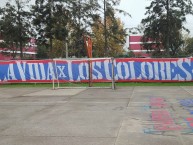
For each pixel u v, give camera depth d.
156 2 51.62
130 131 8.16
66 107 12.39
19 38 44.69
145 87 20.28
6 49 53.03
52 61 23.03
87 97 15.52
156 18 52.34
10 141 7.41
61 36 42.38
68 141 7.32
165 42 52.62
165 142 7.09
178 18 51.19
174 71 22.62
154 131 8.12
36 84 23.44
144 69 22.88
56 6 42.28
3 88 21.16
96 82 23.19
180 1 50.84
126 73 23.02
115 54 60.75
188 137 7.51
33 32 44.81
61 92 18.03
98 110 11.52
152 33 52.62
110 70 22.80
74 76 23.05
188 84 21.94
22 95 16.89
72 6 44.22
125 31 51.44
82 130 8.38
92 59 20.67
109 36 51.53
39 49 76.69
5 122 9.66
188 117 9.95
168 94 16.17
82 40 48.81
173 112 10.87
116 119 9.77
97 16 46.78
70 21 45.03
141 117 10.03
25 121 9.75
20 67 23.55
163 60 22.69
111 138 7.50
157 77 22.78
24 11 44.62
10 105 13.26
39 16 42.16
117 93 17.02
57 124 9.20
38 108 12.27
